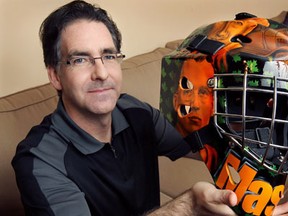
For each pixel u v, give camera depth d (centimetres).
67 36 91
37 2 162
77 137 95
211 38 76
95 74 91
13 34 159
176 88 80
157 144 113
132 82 155
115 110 105
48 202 85
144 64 166
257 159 71
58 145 94
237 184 73
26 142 94
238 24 76
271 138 70
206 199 70
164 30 211
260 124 72
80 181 92
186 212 76
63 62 93
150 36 207
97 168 95
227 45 73
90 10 93
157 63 170
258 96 71
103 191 95
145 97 156
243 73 69
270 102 71
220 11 230
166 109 84
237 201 70
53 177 88
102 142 98
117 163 99
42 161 89
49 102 129
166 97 83
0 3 153
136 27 200
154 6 203
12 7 156
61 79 96
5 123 116
